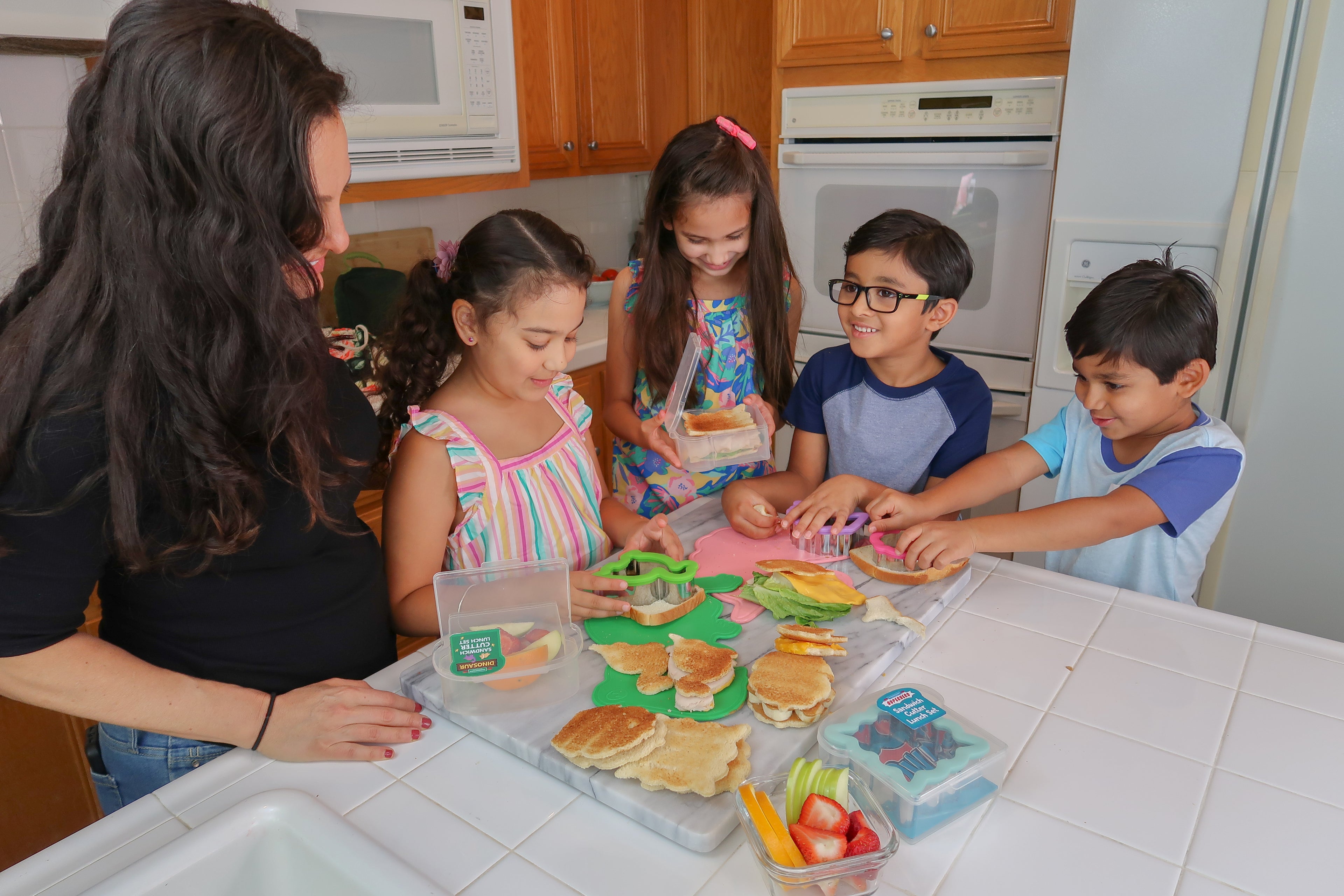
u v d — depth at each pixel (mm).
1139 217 1881
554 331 981
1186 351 1071
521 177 2271
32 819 1608
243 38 630
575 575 1010
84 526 675
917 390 1408
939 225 1298
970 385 1405
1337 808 682
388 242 2479
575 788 725
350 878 636
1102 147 1884
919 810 651
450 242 1074
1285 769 726
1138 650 906
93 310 640
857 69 2232
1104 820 673
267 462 772
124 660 726
